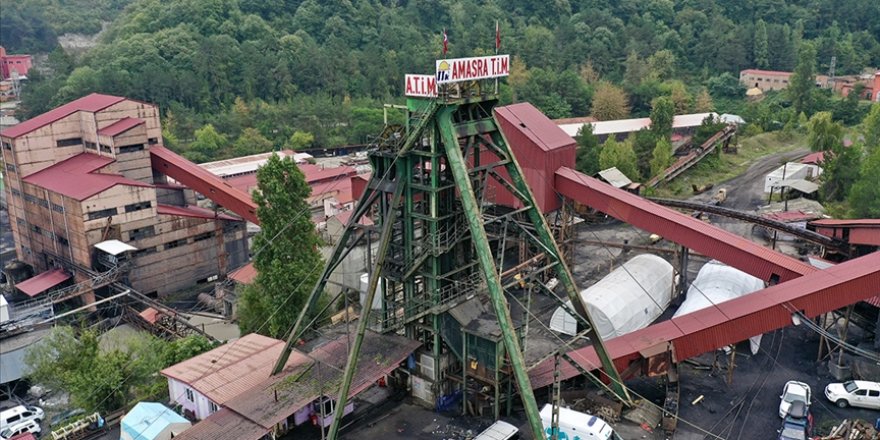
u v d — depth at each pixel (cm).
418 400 4553
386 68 17438
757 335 4506
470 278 4525
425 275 4391
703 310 4694
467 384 4378
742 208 9312
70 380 4934
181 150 14188
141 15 19038
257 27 18088
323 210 10619
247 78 16250
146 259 7781
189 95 15750
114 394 4919
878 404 4197
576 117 16600
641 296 5534
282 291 5822
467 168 4162
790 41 19350
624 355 4353
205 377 4488
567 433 3788
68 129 8531
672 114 14388
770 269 5034
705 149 11544
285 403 3916
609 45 19525
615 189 6203
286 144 15025
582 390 4412
